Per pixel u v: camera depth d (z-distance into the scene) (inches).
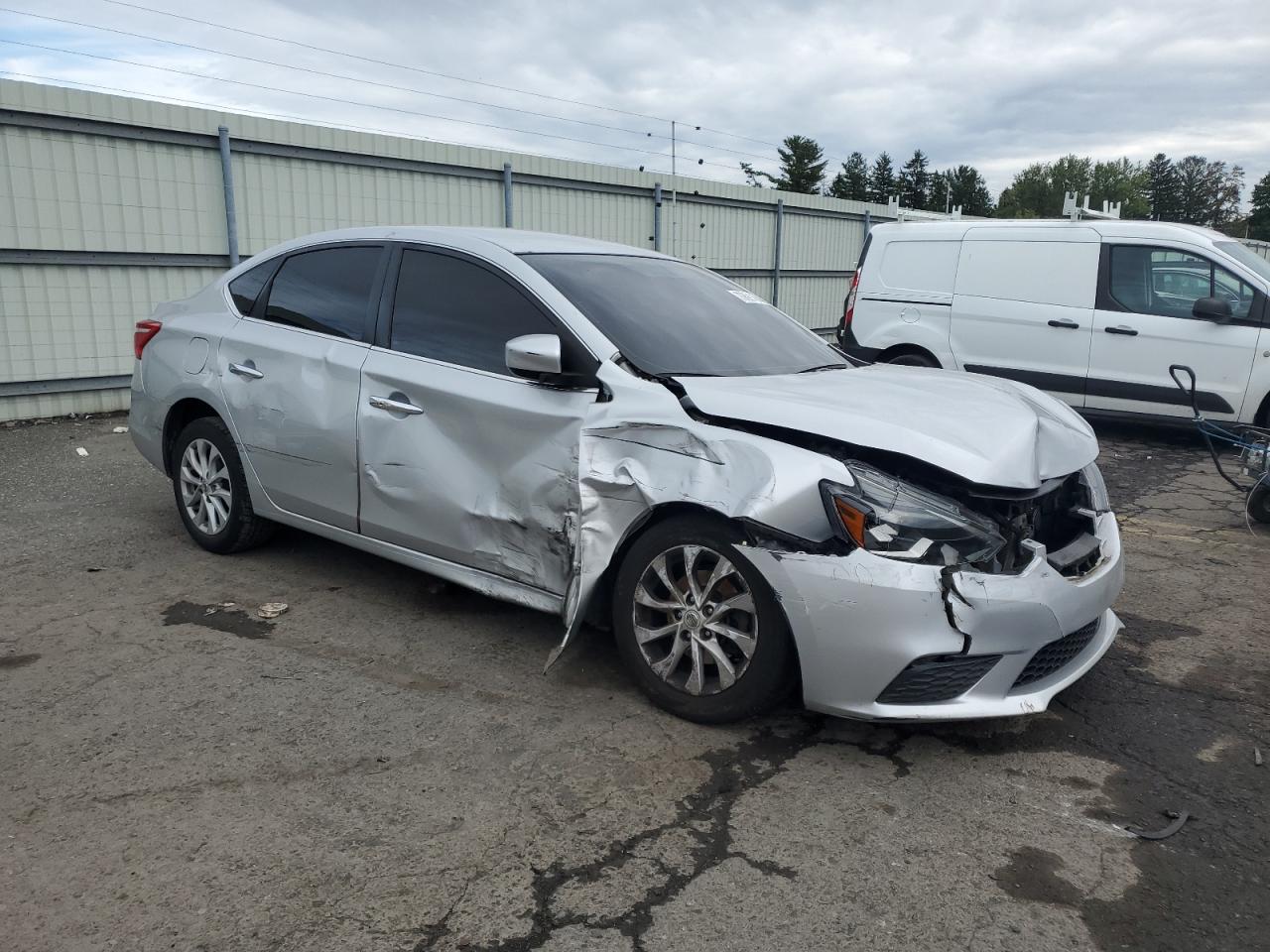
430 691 135.5
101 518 219.5
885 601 111.0
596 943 86.5
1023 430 129.0
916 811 109.8
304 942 85.3
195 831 101.1
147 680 136.3
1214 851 104.2
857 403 129.3
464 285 153.7
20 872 93.7
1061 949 88.0
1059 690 122.4
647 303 153.2
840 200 787.4
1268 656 157.5
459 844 100.4
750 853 100.7
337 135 445.7
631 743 122.3
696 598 123.8
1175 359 332.5
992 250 364.8
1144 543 223.5
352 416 157.1
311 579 179.6
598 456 128.6
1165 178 5600.4
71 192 364.8
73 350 374.0
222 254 414.6
